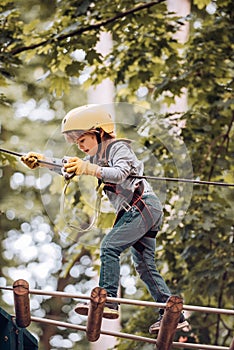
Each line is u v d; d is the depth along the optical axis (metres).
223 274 22.59
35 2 23.16
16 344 13.49
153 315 22.80
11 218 31.92
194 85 22.89
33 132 30.47
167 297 12.71
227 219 22.59
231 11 22.77
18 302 12.02
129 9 21.00
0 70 20.05
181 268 23.33
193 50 22.72
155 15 22.11
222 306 23.66
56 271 33.50
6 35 20.69
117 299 11.82
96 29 21.11
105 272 12.41
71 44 20.88
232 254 22.20
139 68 23.27
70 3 20.84
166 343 12.09
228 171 23.09
